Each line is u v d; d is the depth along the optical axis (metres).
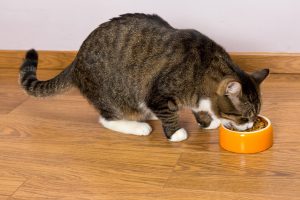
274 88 2.45
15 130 2.23
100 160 1.96
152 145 2.04
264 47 2.60
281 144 1.96
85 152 2.02
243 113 1.90
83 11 2.68
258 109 1.93
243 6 2.51
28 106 2.46
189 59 1.95
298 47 2.55
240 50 2.63
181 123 2.22
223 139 1.96
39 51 2.81
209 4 2.54
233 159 1.89
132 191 1.74
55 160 1.97
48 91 2.24
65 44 2.81
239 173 1.80
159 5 2.59
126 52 2.05
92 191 1.76
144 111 2.18
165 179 1.80
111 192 1.74
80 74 2.14
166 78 1.97
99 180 1.82
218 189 1.72
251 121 1.94
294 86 2.45
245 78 1.91
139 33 2.05
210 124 2.13
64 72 2.22
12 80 2.76
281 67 2.58
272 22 2.52
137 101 2.12
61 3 2.68
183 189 1.73
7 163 1.97
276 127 2.10
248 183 1.74
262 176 1.77
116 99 2.13
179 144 2.04
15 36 2.84
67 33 2.77
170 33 2.01
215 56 1.96
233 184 1.74
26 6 2.72
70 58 2.79
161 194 1.71
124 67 2.06
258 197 1.66
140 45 2.03
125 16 2.13
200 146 2.01
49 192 1.76
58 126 2.25
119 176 1.84
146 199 1.69
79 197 1.73
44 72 2.82
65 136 2.16
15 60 2.87
